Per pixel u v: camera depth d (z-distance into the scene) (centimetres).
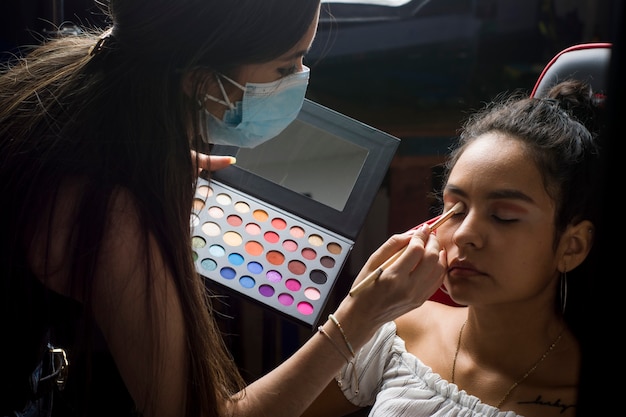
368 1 196
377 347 106
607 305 52
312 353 92
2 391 93
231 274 112
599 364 53
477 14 202
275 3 84
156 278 87
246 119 95
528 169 90
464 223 92
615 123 50
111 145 88
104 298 88
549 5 199
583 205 90
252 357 168
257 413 92
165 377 89
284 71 93
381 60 203
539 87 111
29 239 88
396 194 192
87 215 86
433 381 98
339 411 111
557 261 92
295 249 116
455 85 207
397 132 202
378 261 96
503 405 94
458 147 102
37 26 139
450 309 108
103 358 118
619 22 49
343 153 122
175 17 84
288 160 123
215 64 86
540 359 95
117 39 88
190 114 89
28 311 91
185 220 91
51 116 90
